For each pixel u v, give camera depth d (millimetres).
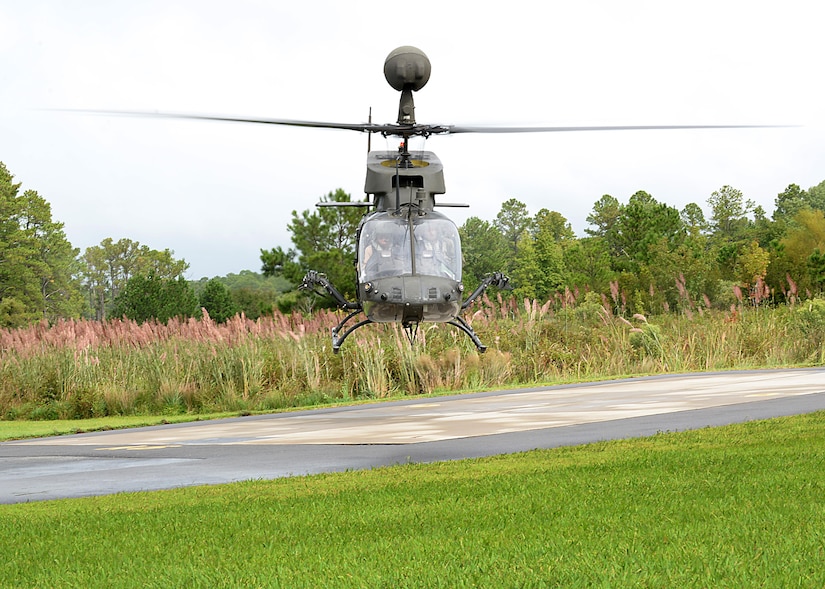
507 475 8688
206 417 21141
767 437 10445
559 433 12414
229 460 11625
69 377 25422
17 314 87562
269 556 5828
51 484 10312
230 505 7883
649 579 4727
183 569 5598
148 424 20219
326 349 26062
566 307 29188
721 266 53875
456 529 6316
